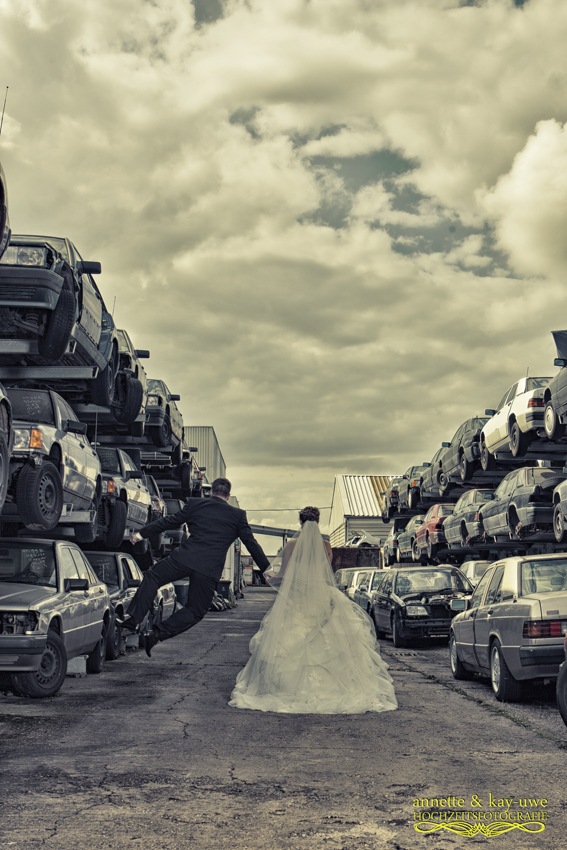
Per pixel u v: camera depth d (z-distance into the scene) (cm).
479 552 2405
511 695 837
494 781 498
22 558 949
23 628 810
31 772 506
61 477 1105
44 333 1083
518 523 1661
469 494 2145
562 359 1502
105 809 425
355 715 745
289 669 779
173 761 542
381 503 6025
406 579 1708
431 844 377
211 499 707
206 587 682
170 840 377
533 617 795
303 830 396
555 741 627
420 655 1455
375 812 428
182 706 788
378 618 1802
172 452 2541
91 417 1780
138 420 1914
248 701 778
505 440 1838
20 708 774
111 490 1541
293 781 493
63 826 396
